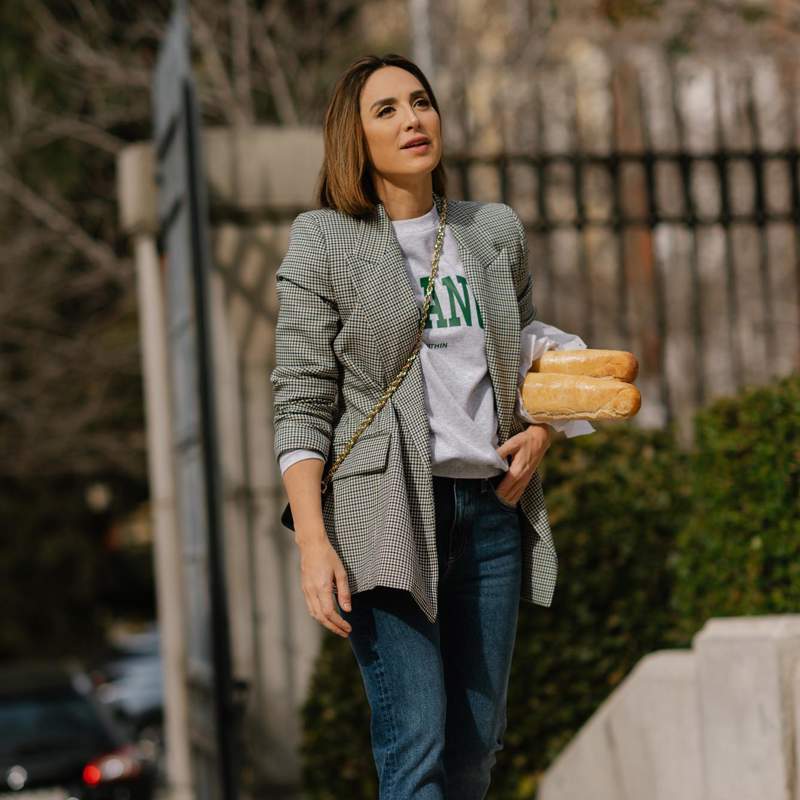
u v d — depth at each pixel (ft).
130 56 170.19
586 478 65.10
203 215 65.92
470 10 155.74
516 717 63.52
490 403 33.12
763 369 115.14
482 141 107.04
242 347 85.66
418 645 31.99
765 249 85.76
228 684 64.03
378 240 32.63
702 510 57.72
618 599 64.34
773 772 44.80
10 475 240.94
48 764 104.01
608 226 83.66
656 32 133.28
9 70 182.50
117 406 203.72
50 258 194.49
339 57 174.09
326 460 32.86
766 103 111.24
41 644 277.64
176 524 88.63
